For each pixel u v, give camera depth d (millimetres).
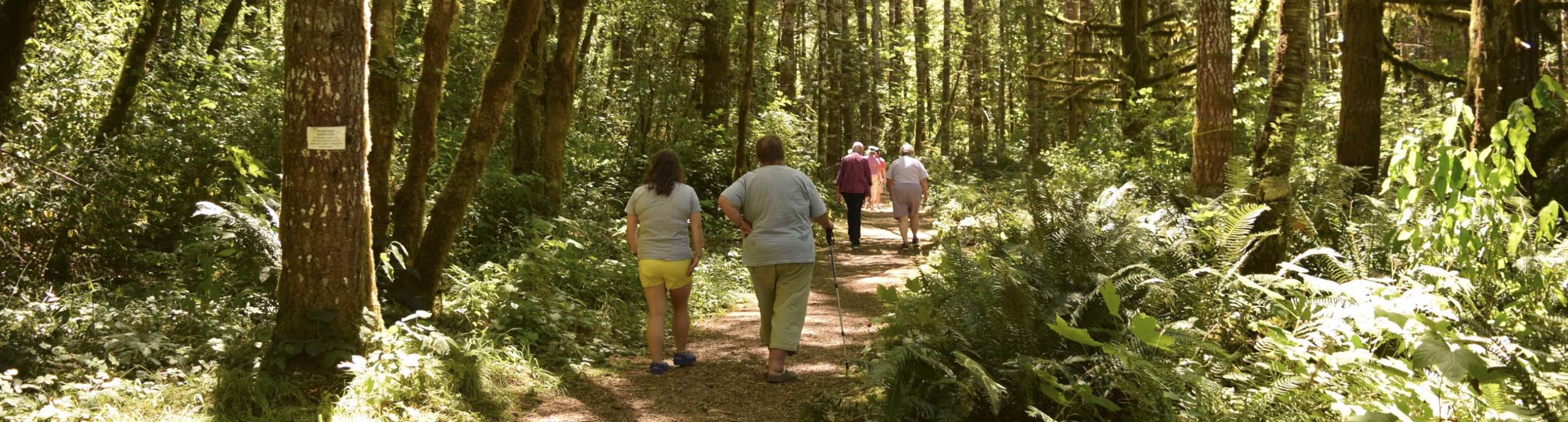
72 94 9375
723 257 11406
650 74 17312
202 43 12867
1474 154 4324
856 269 11625
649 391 5703
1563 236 6527
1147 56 20031
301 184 5156
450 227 7020
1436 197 4539
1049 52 29312
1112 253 4941
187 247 6340
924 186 13648
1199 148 11047
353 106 5203
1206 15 10992
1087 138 19469
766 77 20172
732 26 17422
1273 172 8695
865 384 4145
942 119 35500
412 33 13930
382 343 5348
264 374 4926
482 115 7148
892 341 5324
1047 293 4609
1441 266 4934
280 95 10586
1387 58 15211
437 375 5180
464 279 7492
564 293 7652
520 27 7172
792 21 23859
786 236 5805
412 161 7133
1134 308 4629
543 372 5848
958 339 4457
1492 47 8523
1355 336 3740
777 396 5574
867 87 32656
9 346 5070
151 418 4465
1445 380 3549
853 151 13930
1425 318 3541
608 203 13164
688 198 6125
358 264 5320
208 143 9148
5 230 7781
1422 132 13820
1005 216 7484
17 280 7398
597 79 18641
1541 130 10453
